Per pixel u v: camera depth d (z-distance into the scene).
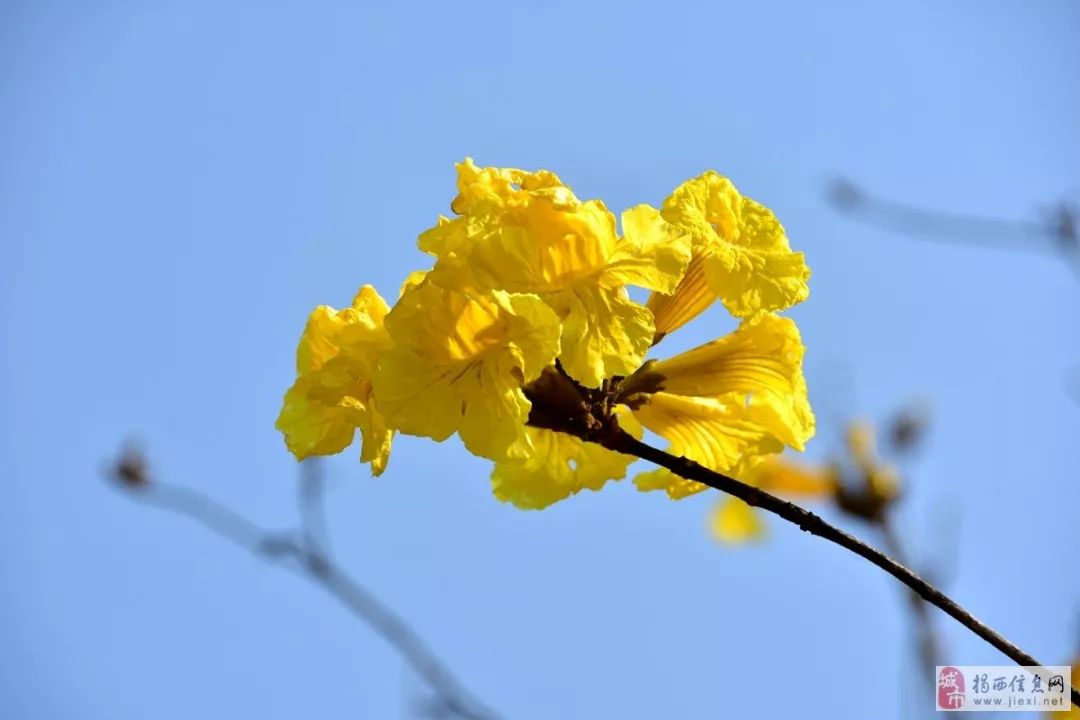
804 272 4.48
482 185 4.36
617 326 4.17
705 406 4.84
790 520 4.01
